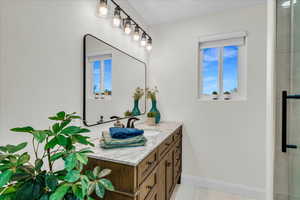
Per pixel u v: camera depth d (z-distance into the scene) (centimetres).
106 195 105
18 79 91
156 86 255
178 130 213
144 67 246
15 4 89
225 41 220
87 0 137
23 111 93
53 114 110
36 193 55
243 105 208
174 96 245
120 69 183
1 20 84
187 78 237
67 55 120
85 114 135
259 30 199
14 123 89
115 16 159
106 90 161
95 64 146
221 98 228
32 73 98
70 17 122
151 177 124
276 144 99
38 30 101
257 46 200
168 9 212
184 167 238
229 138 215
